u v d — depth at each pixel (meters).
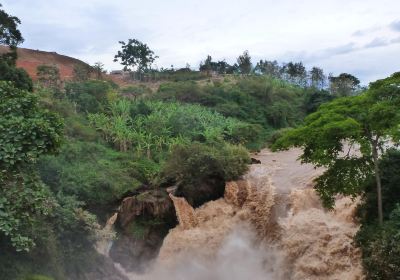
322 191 20.92
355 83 83.00
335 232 22.62
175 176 30.12
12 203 13.27
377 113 18.06
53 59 93.38
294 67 96.88
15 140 13.53
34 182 14.09
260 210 27.25
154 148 40.53
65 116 42.03
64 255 19.83
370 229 18.94
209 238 26.94
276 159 38.97
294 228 24.48
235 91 65.06
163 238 28.23
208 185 29.83
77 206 23.56
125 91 64.25
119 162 34.84
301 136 19.73
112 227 27.62
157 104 52.25
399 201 20.45
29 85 35.06
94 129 42.72
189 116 47.62
